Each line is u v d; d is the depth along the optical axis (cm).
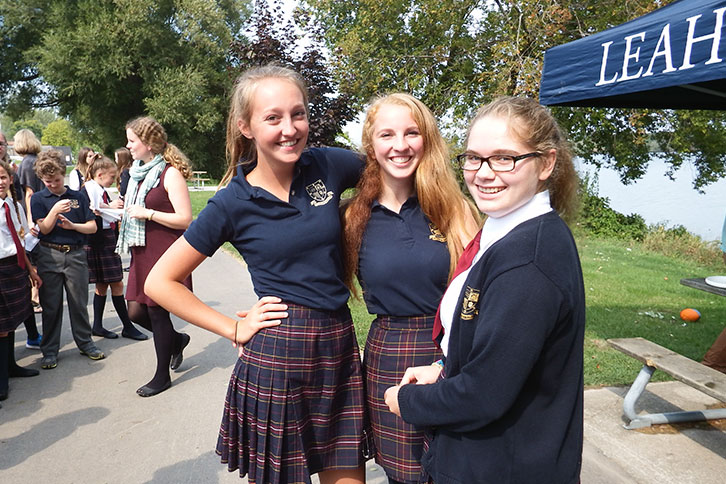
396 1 1363
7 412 338
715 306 616
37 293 409
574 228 140
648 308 599
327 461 181
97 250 463
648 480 257
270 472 173
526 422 117
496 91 1130
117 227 567
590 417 322
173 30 2784
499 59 1152
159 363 364
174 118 2647
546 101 311
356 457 182
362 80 1355
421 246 180
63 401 354
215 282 683
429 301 180
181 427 318
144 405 347
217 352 444
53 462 281
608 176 3059
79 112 2953
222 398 356
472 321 122
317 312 176
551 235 117
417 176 180
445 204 179
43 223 397
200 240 171
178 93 2641
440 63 1447
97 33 2539
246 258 179
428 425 129
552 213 124
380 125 180
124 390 370
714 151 1584
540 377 116
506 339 109
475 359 114
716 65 210
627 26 264
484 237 133
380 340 186
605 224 1380
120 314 480
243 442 178
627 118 1361
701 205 2355
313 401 176
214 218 171
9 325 356
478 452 121
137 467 276
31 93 3014
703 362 378
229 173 187
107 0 2642
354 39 1366
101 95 2797
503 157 122
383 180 190
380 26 1445
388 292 181
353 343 188
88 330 433
